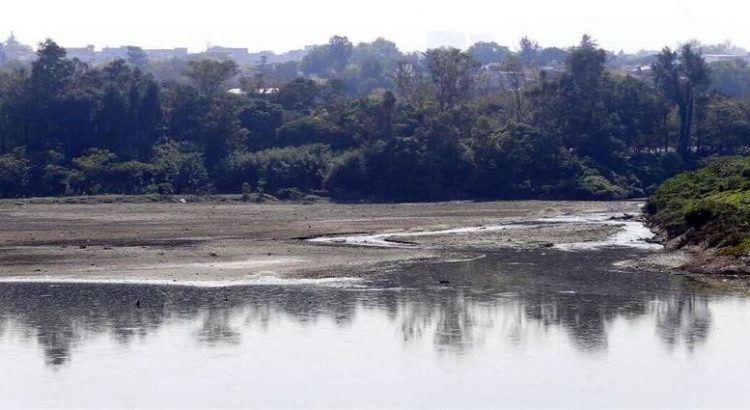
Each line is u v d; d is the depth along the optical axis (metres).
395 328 70.44
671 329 69.75
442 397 54.97
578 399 54.50
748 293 82.75
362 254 109.25
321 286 87.00
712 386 56.75
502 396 55.12
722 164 158.62
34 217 165.88
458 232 135.88
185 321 72.44
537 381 57.72
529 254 110.06
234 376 58.97
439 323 72.06
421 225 148.50
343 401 54.41
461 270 96.88
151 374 59.25
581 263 101.69
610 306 77.62
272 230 140.00
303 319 73.19
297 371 59.88
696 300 79.75
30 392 55.84
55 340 66.94
